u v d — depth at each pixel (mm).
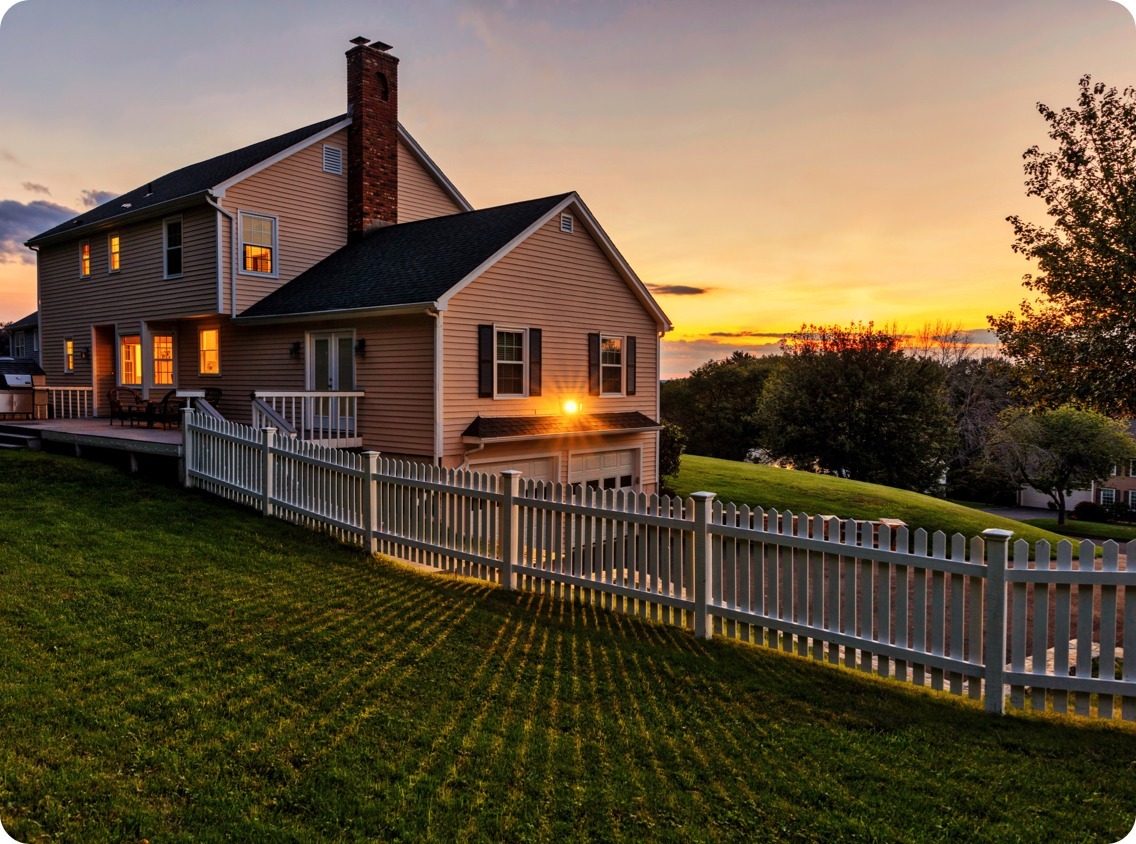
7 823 3400
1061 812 3840
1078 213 11609
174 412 15656
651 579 7145
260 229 17469
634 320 18156
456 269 14188
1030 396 13484
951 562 5430
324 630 6238
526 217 15531
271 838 3391
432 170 20781
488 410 14469
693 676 5656
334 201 18984
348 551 9266
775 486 23250
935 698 5480
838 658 6066
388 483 9266
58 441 14914
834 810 3787
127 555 8047
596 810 3711
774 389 35656
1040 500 47125
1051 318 12641
